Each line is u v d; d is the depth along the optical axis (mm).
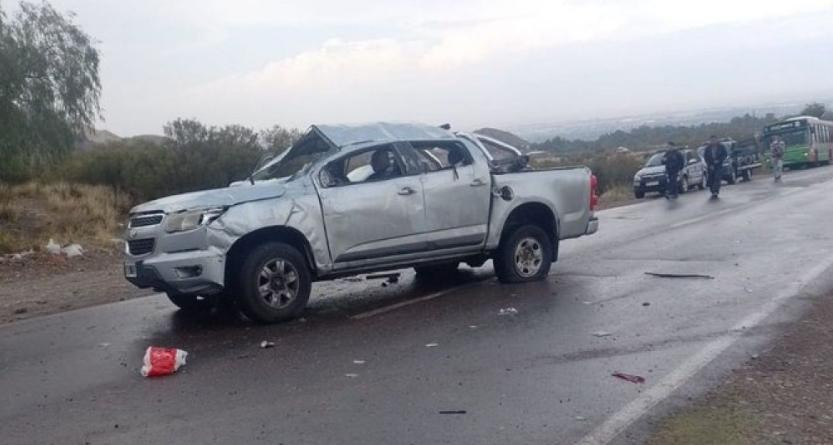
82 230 19672
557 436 5328
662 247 14180
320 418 5809
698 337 7719
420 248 9781
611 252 13883
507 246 10812
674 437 5242
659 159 32625
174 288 8555
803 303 9016
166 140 27422
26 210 21578
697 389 6195
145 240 8734
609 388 6285
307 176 9195
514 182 10688
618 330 8133
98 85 26703
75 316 10352
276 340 8227
